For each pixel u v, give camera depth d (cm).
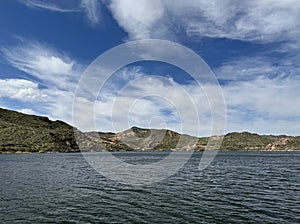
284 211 2994
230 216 2786
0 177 6047
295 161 12850
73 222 2598
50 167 8738
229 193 4056
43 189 4378
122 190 4284
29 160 12512
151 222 2584
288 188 4559
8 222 2595
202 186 4719
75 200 3534
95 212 2942
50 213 2903
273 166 9669
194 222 2584
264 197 3762
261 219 2694
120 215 2825
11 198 3656
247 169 8362
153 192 4106
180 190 4294
